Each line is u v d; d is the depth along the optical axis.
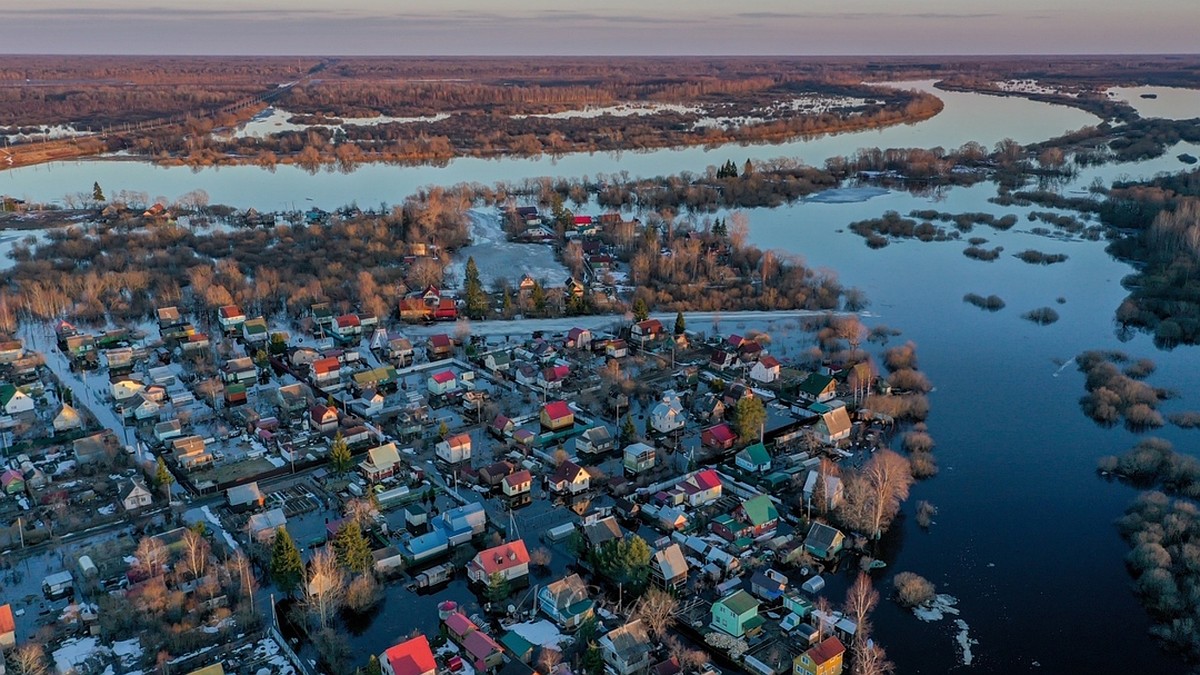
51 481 124.06
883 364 169.12
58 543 109.69
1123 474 129.12
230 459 130.38
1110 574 106.88
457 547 110.56
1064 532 115.44
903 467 124.31
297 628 96.75
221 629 94.88
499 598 99.44
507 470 124.75
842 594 102.56
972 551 111.31
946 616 99.12
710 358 168.00
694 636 95.94
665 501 118.62
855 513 113.75
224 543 108.81
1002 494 124.31
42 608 98.06
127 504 116.38
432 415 146.50
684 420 142.00
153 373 157.75
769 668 89.62
